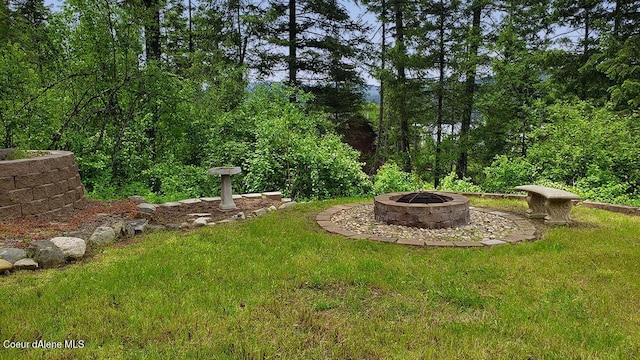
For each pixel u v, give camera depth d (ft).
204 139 33.17
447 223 19.40
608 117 33.22
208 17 48.75
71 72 28.22
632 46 34.65
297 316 10.18
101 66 28.63
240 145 31.37
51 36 28.04
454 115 53.88
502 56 46.62
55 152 21.31
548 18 44.14
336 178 30.25
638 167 30.91
